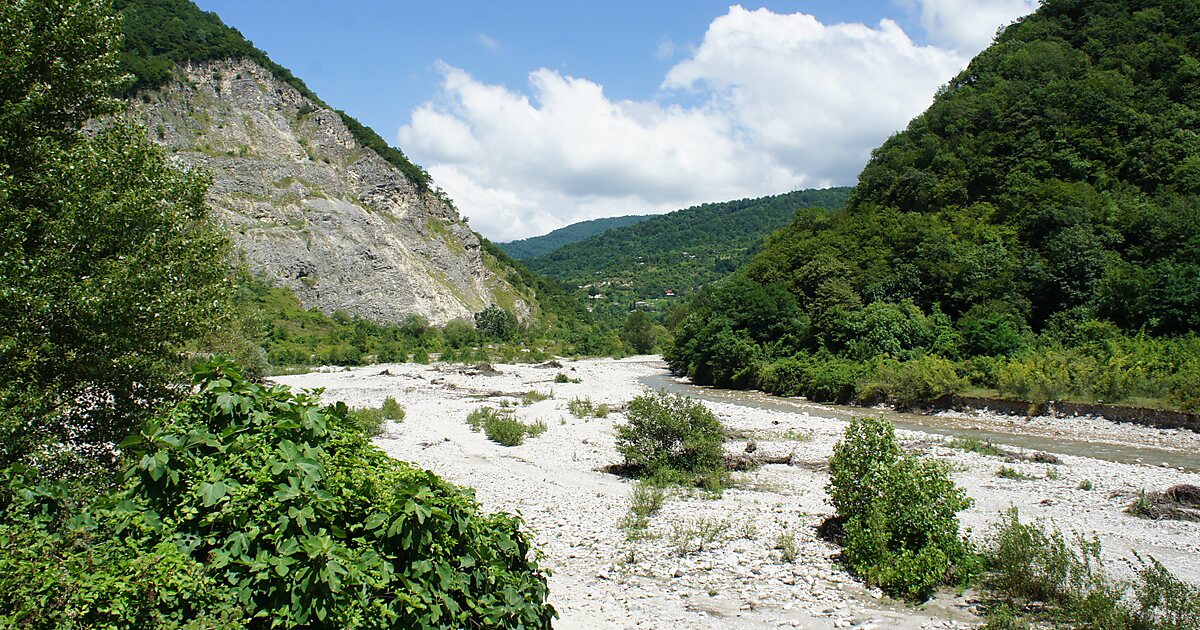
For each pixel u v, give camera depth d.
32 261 10.11
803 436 28.02
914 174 66.06
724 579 11.48
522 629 6.13
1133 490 18.45
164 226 12.27
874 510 11.66
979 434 31.14
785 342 55.88
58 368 10.54
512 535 6.82
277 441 5.74
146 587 4.60
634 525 14.61
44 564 4.53
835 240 63.22
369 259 106.62
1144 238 47.72
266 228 100.06
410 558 5.55
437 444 26.17
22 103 10.95
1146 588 9.48
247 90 115.25
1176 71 60.44
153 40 110.31
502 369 72.81
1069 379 34.97
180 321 11.63
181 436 5.57
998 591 10.80
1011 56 71.88
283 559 5.03
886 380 41.16
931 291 53.16
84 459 10.41
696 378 60.97
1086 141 57.59
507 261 165.38
